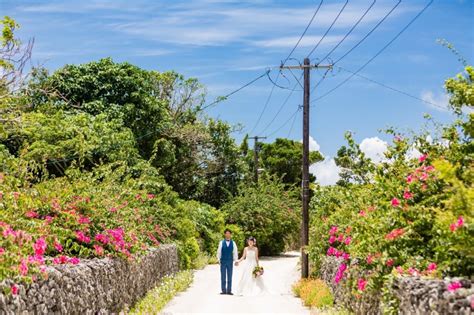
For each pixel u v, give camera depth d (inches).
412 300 323.3
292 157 2541.8
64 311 374.9
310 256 834.8
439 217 319.6
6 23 550.9
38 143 919.7
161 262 824.3
